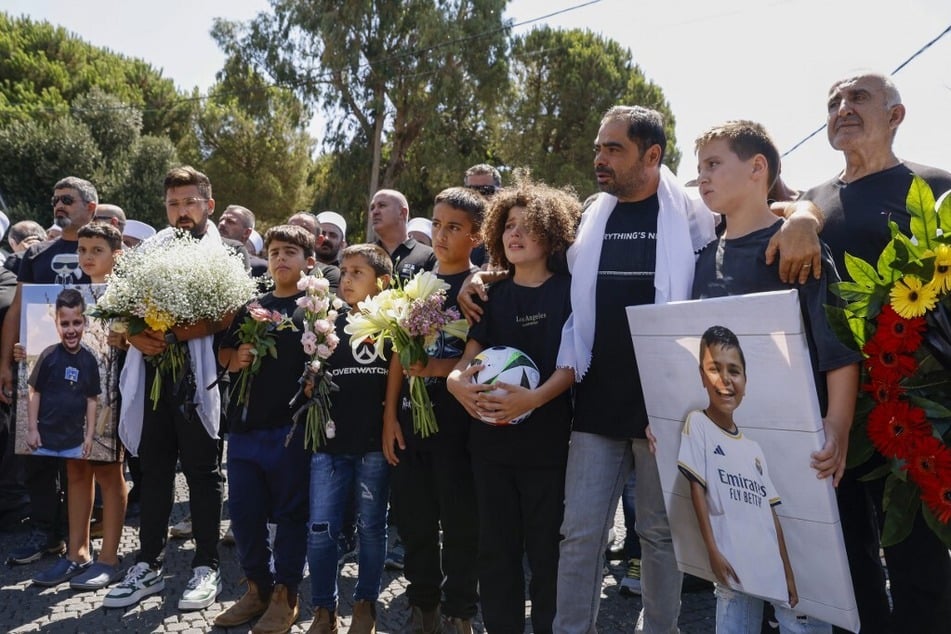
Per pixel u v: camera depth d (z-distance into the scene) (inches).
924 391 88.0
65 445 162.9
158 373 155.0
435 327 122.7
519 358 113.7
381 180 1209.4
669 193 114.3
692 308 89.5
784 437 82.4
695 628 144.3
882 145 120.5
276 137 1437.0
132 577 154.8
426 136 1130.0
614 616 150.4
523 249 118.6
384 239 209.8
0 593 159.5
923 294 83.9
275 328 145.1
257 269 217.6
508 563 118.3
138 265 149.7
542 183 128.6
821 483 80.6
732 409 87.4
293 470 142.1
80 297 165.5
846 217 119.9
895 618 106.5
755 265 95.2
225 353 149.7
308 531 142.4
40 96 1243.2
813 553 82.8
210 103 1439.5
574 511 112.4
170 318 146.4
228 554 184.9
